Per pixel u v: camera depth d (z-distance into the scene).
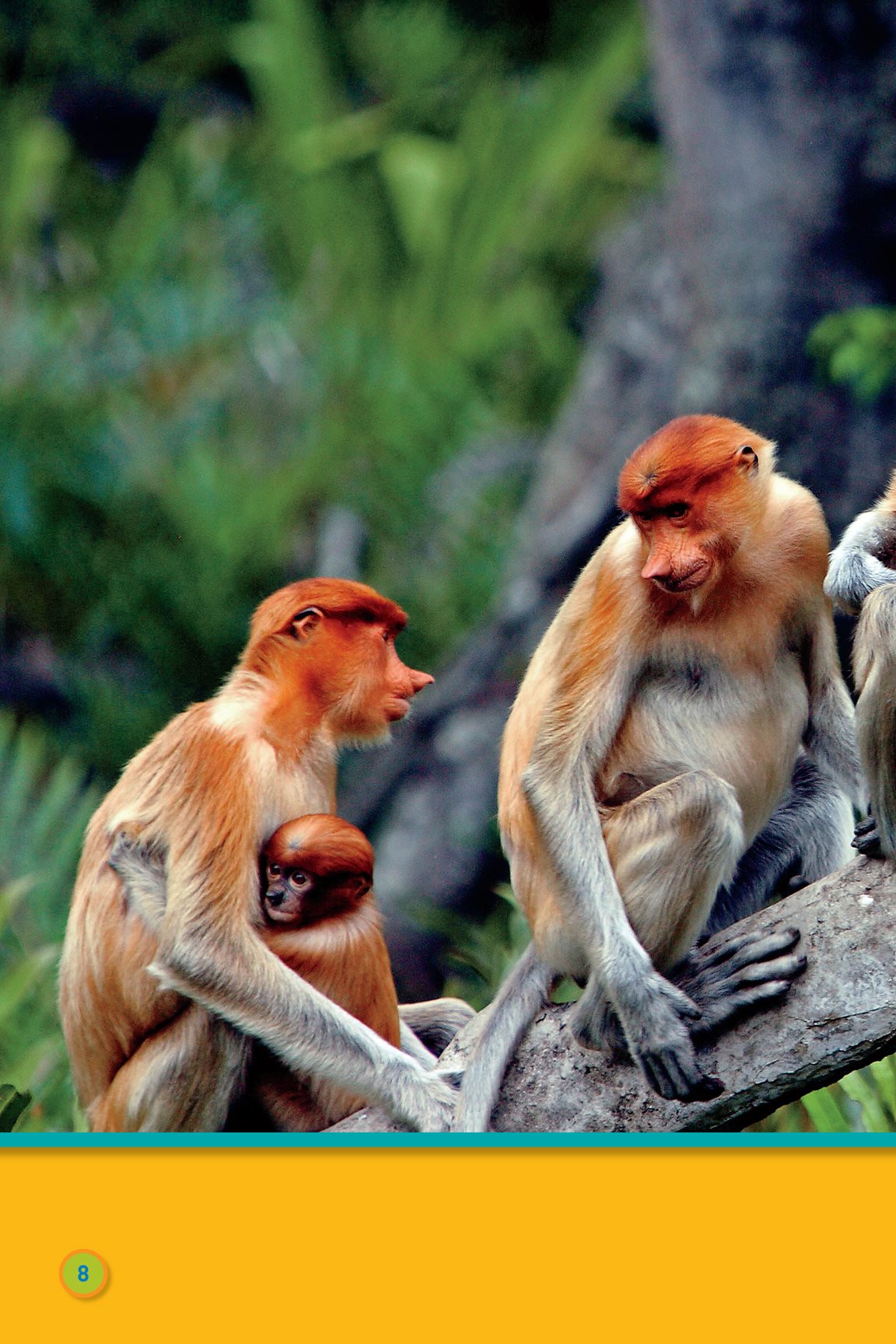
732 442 12.30
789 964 11.37
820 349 29.14
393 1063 12.65
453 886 30.62
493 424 34.62
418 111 41.12
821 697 13.02
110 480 32.75
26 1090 14.13
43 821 17.19
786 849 13.52
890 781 11.30
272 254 37.91
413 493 33.34
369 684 13.98
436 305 35.38
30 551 32.09
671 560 12.05
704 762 12.58
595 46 39.62
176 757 13.59
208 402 33.97
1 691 31.91
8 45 42.81
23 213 36.69
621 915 11.81
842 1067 11.23
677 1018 11.40
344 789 31.97
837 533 29.58
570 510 32.09
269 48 39.88
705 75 29.58
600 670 12.45
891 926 11.26
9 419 32.56
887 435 29.34
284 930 13.38
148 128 43.84
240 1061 13.15
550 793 12.20
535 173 36.50
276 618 14.09
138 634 32.44
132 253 36.41
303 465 33.22
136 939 13.30
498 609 31.56
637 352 32.62
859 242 29.23
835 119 28.98
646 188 38.25
